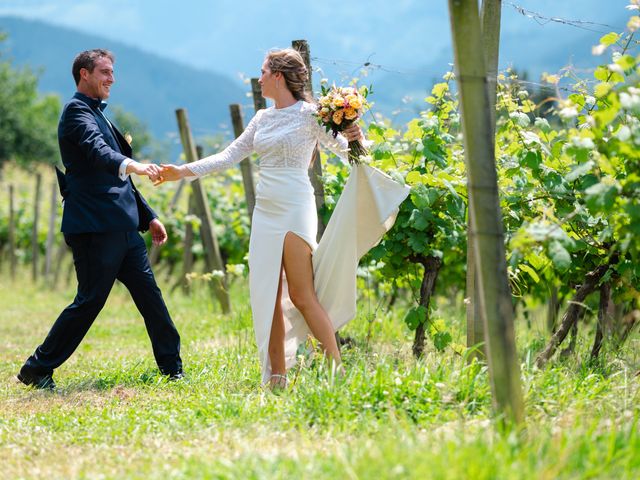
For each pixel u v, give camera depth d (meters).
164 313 8.34
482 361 6.97
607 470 4.48
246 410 6.27
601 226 7.58
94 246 8.00
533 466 4.44
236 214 15.67
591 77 7.47
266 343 7.36
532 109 7.91
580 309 7.78
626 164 6.40
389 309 11.16
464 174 8.26
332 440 5.41
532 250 6.02
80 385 8.07
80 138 7.86
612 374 7.03
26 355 10.53
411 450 4.64
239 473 4.64
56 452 5.72
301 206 7.37
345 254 7.44
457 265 12.45
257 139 7.44
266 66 7.51
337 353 7.35
